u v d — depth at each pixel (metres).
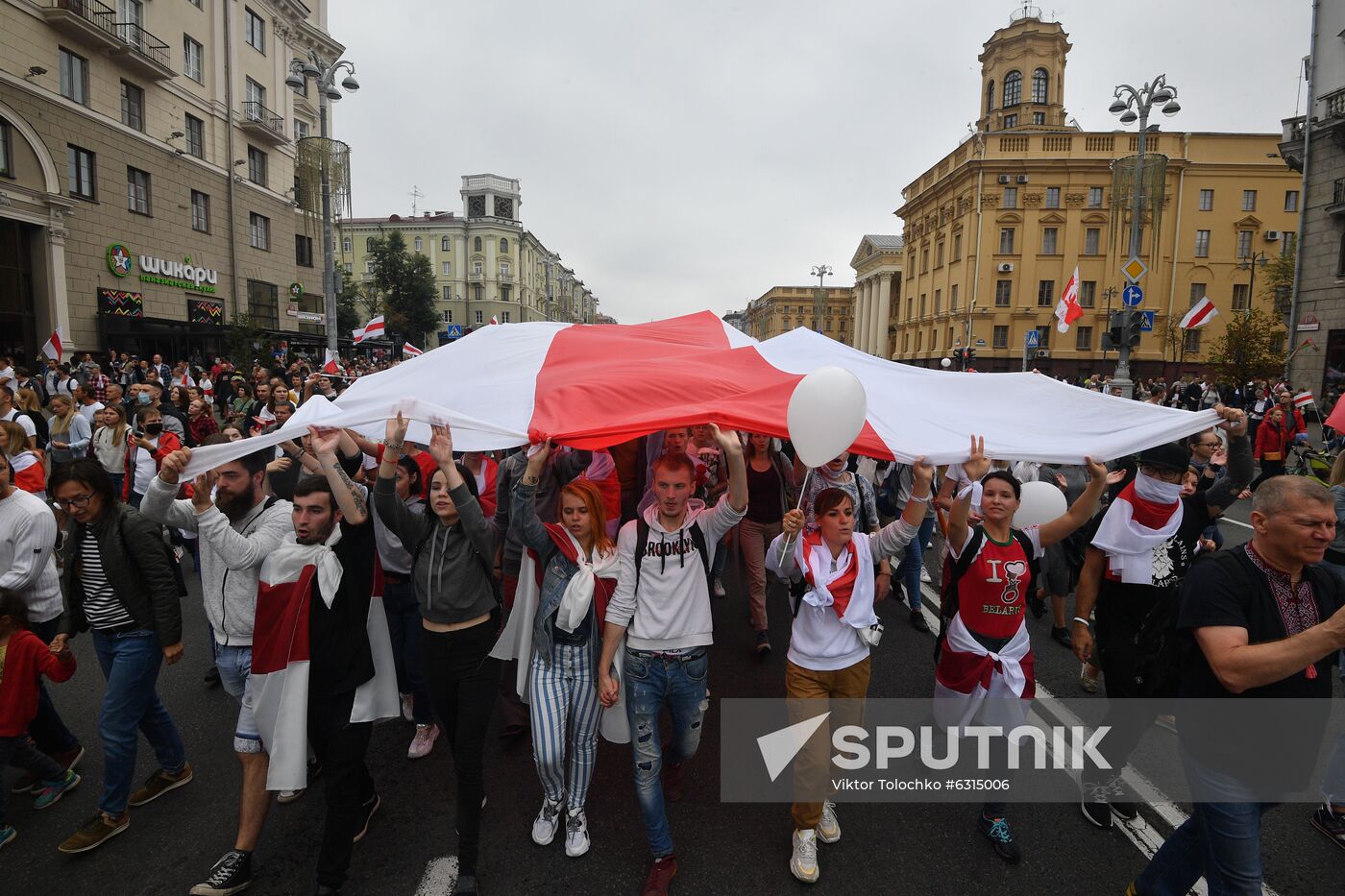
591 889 2.81
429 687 3.01
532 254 89.62
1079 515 3.23
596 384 3.77
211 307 25.62
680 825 3.24
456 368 4.76
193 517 3.01
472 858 2.78
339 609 2.82
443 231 76.56
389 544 3.77
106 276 21.61
